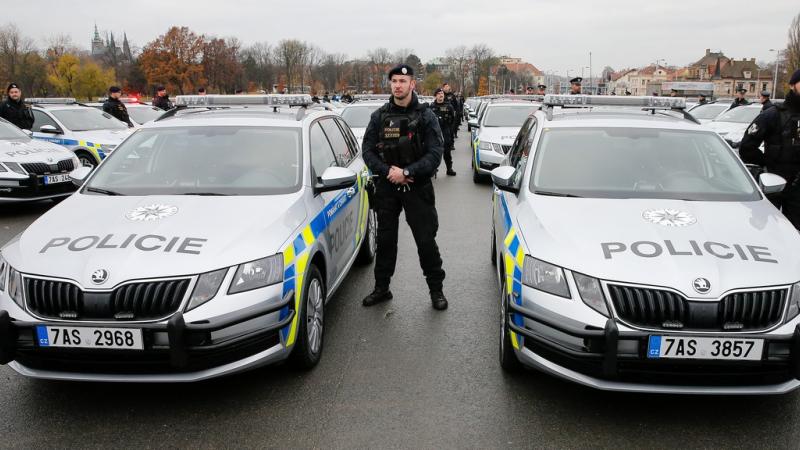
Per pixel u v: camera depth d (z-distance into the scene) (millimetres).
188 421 3332
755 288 3072
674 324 3061
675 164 4367
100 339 3148
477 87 107875
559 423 3309
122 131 12688
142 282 3199
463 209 9375
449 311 4973
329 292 4418
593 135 4652
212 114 5172
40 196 8883
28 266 3326
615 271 3172
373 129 4891
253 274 3365
